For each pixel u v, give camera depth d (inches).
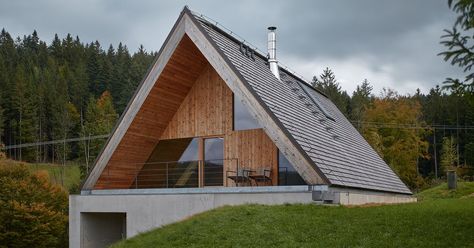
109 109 2635.3
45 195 1195.3
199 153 698.2
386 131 1900.8
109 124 2353.6
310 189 531.5
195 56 653.3
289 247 402.3
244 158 660.1
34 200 1139.9
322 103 953.5
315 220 463.2
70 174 2304.4
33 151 2470.5
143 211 628.1
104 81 3115.2
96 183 686.5
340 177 573.9
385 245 379.2
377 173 804.6
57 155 2471.7
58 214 1152.2
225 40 662.5
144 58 3624.5
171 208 609.0
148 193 640.4
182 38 619.8
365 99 2844.5
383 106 1958.7
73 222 681.6
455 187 1187.3
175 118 717.3
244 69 614.2
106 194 667.4
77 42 3799.2
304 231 436.8
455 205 544.1
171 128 719.7
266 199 553.3
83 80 3016.7
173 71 653.3
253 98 562.6
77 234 677.9
